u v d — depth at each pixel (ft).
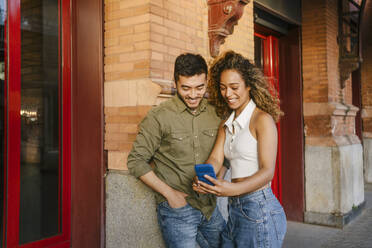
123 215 9.00
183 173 7.07
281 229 6.10
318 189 18.35
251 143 6.12
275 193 19.42
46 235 9.04
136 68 8.77
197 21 10.18
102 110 9.29
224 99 7.10
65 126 9.47
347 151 18.75
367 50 31.63
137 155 6.91
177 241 7.09
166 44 9.04
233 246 6.47
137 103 8.64
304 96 18.97
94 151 9.34
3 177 8.21
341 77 19.90
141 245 8.70
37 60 8.93
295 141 19.01
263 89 6.19
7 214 8.25
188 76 6.46
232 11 10.03
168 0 9.12
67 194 9.49
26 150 8.65
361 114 31.86
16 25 8.55
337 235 16.48
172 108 7.00
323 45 18.35
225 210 10.89
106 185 9.29
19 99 8.55
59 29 9.44
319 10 18.45
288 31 19.24
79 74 9.66
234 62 6.20
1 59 8.25
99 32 9.29
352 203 19.15
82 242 9.46
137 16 8.77
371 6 30.53
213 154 6.91
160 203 7.29
